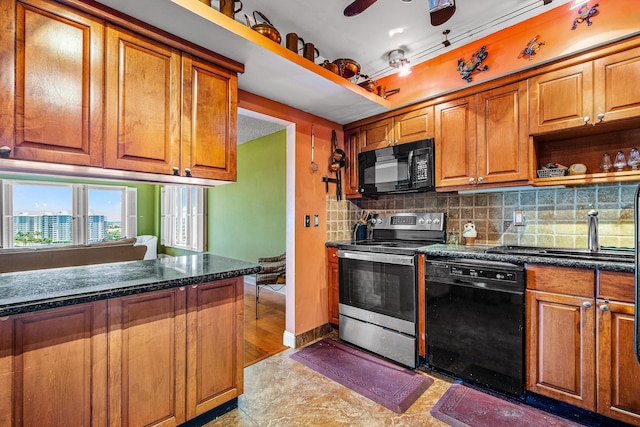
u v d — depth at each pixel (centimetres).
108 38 133
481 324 187
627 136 184
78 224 639
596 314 150
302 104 247
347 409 171
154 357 138
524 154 194
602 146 193
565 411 164
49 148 120
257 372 213
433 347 209
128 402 130
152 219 750
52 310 113
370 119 279
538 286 167
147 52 145
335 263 279
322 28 200
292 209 260
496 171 206
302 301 263
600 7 165
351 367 220
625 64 160
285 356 238
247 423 159
